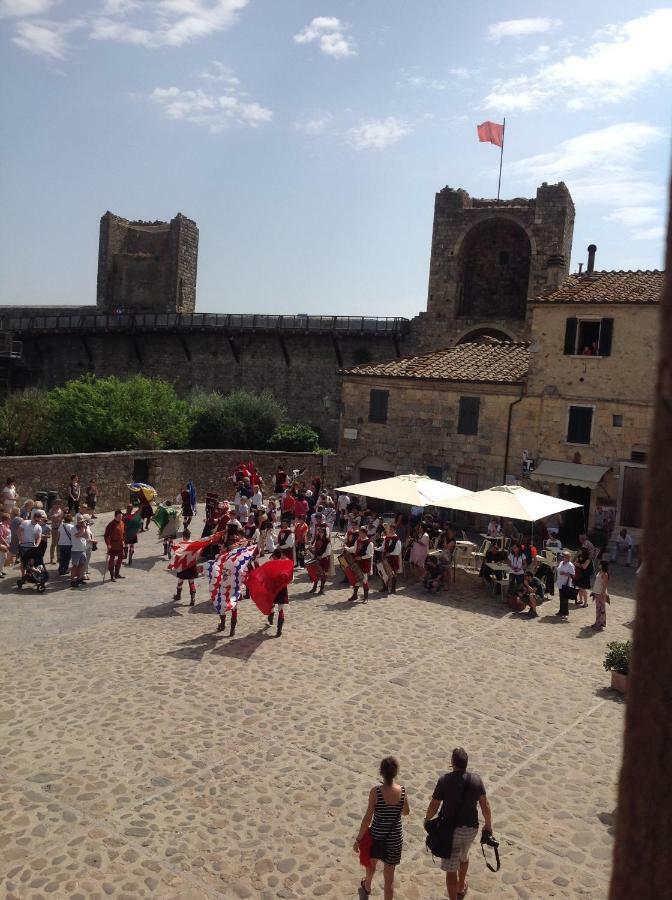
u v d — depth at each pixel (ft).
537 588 62.69
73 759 31.94
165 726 35.45
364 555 60.75
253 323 197.06
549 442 95.76
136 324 214.28
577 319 93.61
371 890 24.93
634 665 5.90
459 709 40.01
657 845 5.63
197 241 262.88
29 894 23.58
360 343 185.16
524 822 29.66
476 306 180.34
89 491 84.38
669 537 5.58
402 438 107.04
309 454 126.21
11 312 260.42
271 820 28.50
